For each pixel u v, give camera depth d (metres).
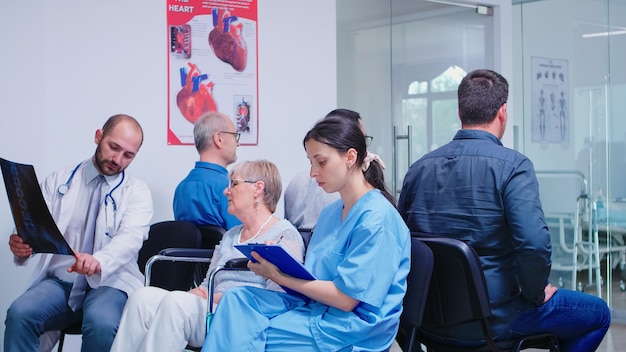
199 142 3.94
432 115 5.98
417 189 3.15
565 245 5.99
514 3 6.13
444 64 5.96
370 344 2.58
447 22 5.92
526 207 2.84
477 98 3.08
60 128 4.19
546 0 6.00
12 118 4.00
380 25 5.88
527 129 6.07
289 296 2.73
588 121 5.91
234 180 3.16
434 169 3.10
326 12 5.09
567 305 3.00
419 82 5.92
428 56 5.91
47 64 4.15
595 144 5.89
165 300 2.78
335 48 5.14
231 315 2.64
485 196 2.94
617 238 5.83
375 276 2.56
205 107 4.64
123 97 4.38
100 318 3.16
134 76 4.41
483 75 3.12
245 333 2.61
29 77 4.05
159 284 3.66
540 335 3.01
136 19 4.41
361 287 2.54
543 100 6.04
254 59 4.81
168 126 4.53
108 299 3.27
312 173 2.71
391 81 5.89
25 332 3.17
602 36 5.83
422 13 5.87
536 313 2.98
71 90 4.22
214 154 3.93
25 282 4.07
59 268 3.44
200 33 4.62
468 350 3.01
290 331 2.59
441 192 3.05
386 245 2.58
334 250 2.68
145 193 3.54
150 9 4.46
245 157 4.79
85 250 3.44
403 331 2.97
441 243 2.83
